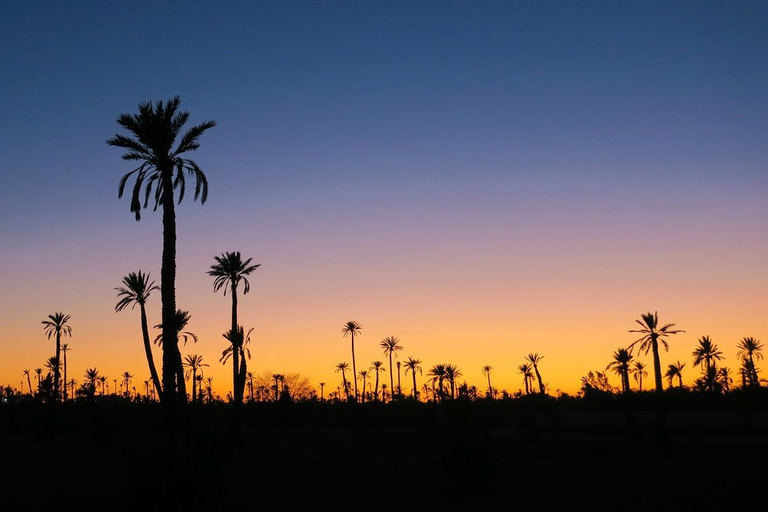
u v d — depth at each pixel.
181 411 30.12
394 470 30.30
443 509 20.91
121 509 17.45
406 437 57.62
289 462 34.19
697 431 51.53
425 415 89.56
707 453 40.91
